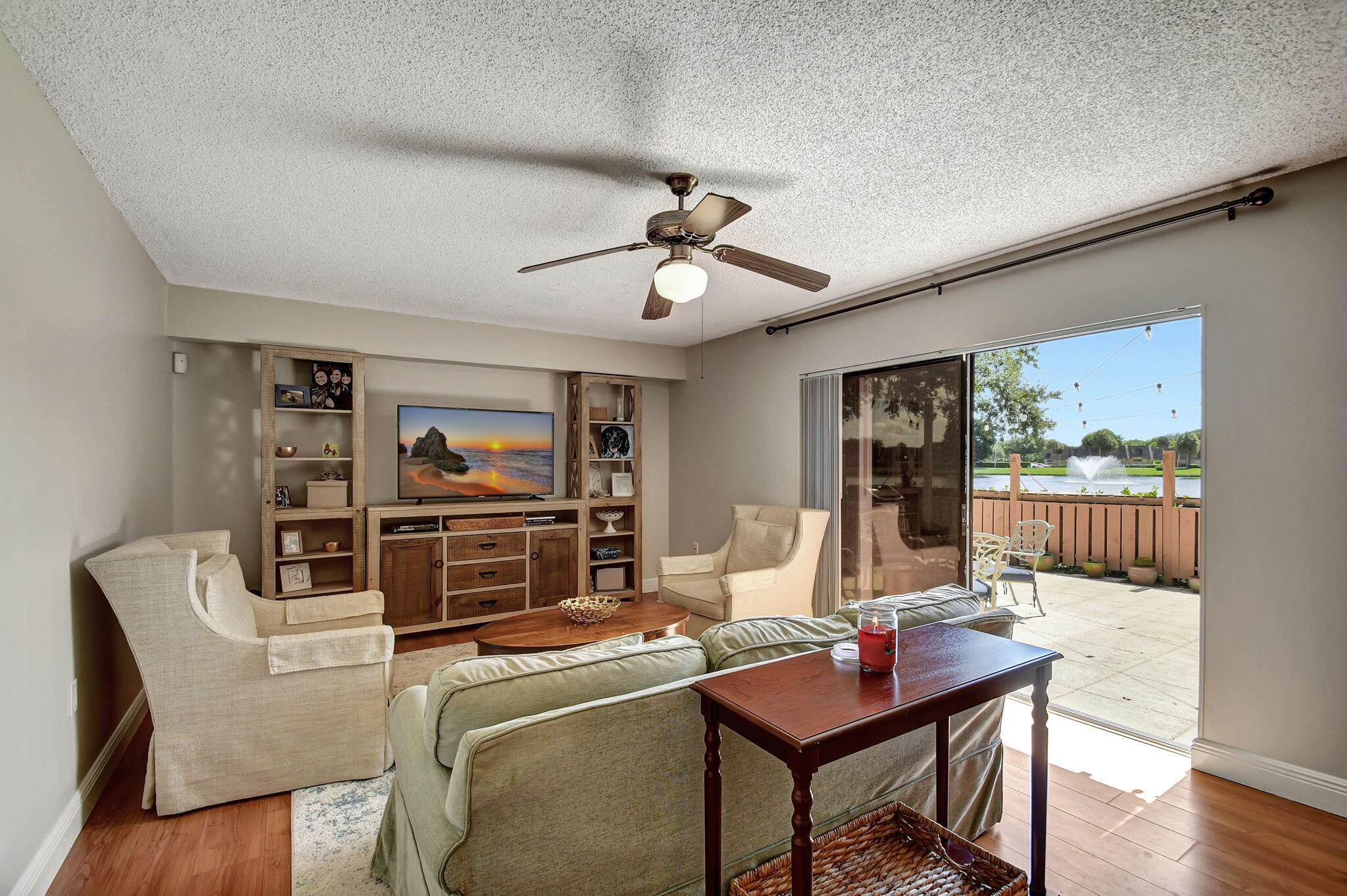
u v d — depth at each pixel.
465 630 4.86
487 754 1.15
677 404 6.28
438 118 1.95
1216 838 2.08
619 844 1.34
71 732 2.08
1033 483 5.09
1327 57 1.63
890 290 3.98
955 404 3.69
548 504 5.25
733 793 1.51
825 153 2.18
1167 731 2.95
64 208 2.01
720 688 1.40
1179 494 4.40
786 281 2.60
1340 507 2.21
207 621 2.26
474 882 1.16
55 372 1.93
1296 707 2.30
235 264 3.46
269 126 2.00
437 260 3.39
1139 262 2.78
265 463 4.17
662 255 3.30
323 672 2.43
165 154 2.18
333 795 2.38
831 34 1.54
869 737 1.27
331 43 1.57
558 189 2.47
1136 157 2.22
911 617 2.03
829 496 4.53
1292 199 2.33
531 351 5.24
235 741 2.30
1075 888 1.84
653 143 2.11
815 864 1.61
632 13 1.46
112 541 2.62
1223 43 1.58
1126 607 4.59
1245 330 2.44
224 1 1.41
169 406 3.91
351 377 4.65
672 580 4.47
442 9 1.45
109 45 1.58
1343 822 2.16
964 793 2.03
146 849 2.03
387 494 5.05
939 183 2.43
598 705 1.30
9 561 1.61
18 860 1.66
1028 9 1.45
